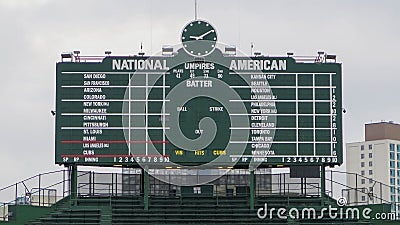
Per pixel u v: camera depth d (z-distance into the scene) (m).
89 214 61.09
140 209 61.66
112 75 58.44
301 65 58.81
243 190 65.19
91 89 58.38
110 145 58.16
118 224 60.06
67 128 58.22
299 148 58.47
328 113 58.75
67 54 59.25
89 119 58.16
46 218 60.94
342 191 63.34
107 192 65.31
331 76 58.88
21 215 61.03
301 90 58.75
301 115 58.59
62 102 58.31
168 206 62.03
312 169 63.19
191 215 61.09
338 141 58.66
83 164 58.38
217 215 61.09
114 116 58.25
